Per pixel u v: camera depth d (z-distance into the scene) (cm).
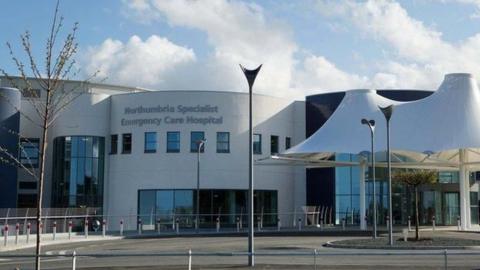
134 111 5094
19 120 5188
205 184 4988
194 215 4909
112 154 5175
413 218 5278
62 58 1367
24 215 3991
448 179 5481
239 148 5097
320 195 5422
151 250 2873
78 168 5094
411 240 3130
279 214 5238
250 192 2056
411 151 4209
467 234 3825
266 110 5278
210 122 5038
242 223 5022
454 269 1869
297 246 2998
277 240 3488
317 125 5531
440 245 2792
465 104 4300
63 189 5091
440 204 5347
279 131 5366
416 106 4453
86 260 2408
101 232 4484
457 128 4166
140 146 5047
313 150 4412
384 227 4953
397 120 4416
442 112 4297
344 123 4566
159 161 5003
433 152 4081
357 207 5312
